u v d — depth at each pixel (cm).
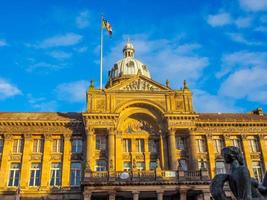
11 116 5578
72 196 4881
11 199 4812
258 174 5331
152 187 4338
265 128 5634
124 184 4309
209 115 5953
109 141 4997
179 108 5325
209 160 5297
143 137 5294
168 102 5344
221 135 5534
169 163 5003
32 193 4862
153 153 5200
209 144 5416
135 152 5194
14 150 5216
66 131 5359
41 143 5312
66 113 5844
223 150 1316
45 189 4900
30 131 5319
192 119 5234
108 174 4369
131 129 5328
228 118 5734
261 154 5447
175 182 4375
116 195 4478
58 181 5031
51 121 5347
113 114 5094
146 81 5528
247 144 5497
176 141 5309
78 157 5181
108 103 5231
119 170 4869
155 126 5366
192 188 4381
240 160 1275
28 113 5781
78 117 5575
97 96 5278
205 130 5519
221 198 1231
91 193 4259
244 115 6066
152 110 5356
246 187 1179
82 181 4406
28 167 5075
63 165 5094
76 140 5338
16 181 4984
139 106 5350
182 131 5266
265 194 1248
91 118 5081
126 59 7988
